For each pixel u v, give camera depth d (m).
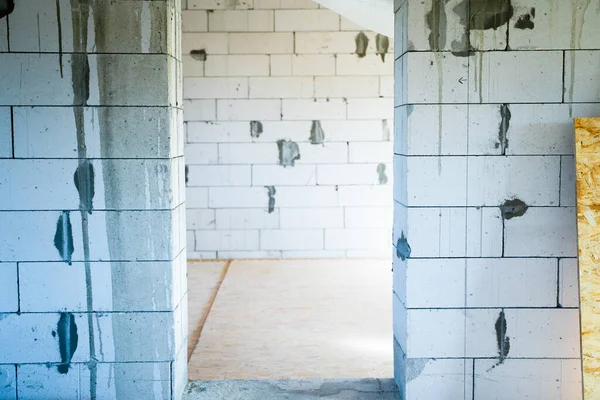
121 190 3.23
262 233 7.15
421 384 3.34
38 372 3.33
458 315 3.30
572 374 3.33
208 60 6.95
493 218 3.25
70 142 3.21
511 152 3.22
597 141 3.12
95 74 3.17
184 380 3.60
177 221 3.41
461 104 3.19
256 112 7.02
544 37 3.17
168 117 3.21
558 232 3.26
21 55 3.16
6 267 3.27
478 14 3.15
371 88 7.02
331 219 7.15
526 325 3.31
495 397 3.34
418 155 3.21
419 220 3.25
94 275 3.28
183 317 3.57
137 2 3.14
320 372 3.93
